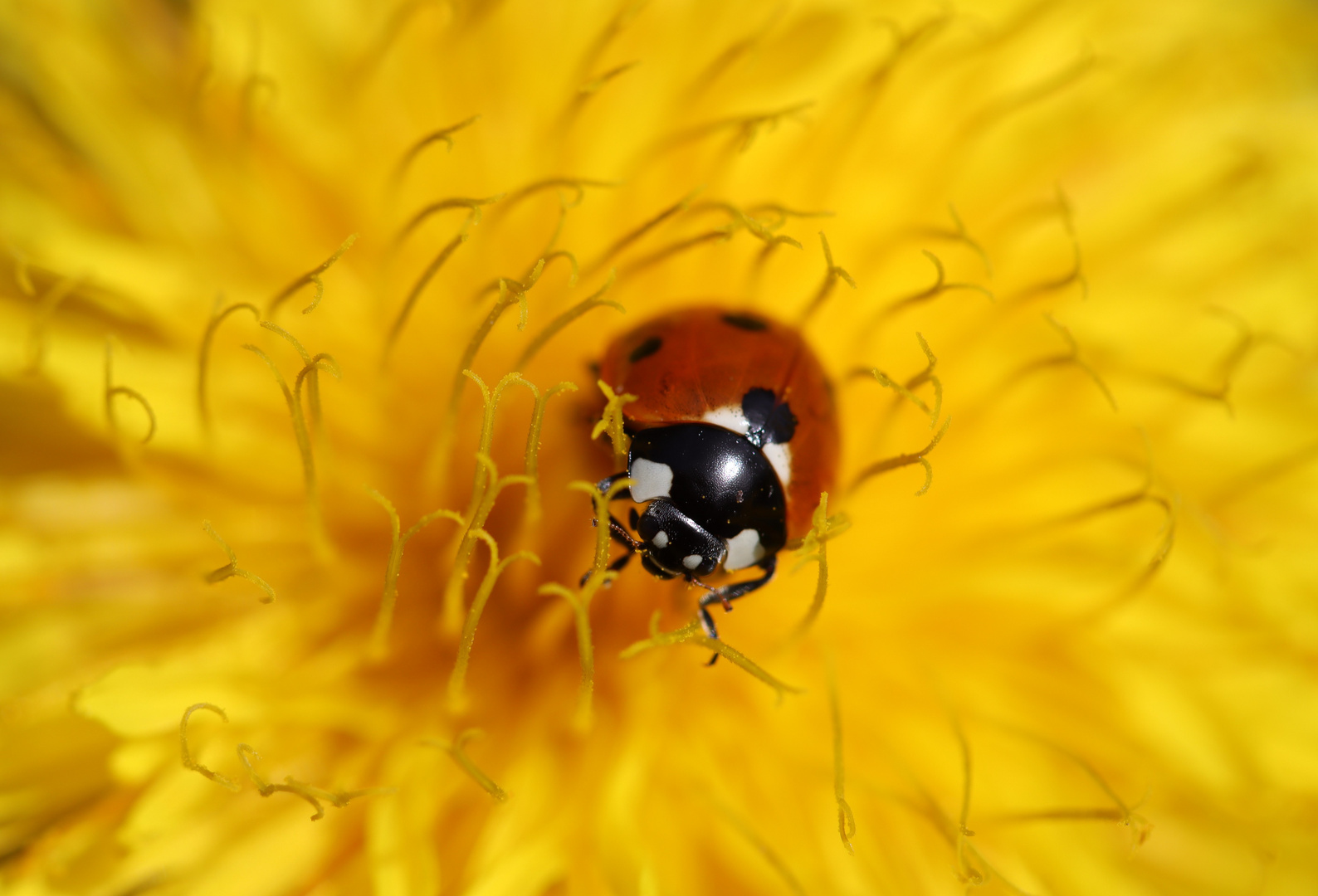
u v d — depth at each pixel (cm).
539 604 7
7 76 7
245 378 7
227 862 6
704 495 6
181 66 7
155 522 7
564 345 7
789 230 7
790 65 7
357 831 6
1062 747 6
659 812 6
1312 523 7
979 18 7
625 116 7
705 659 7
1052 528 7
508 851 6
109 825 6
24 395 7
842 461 7
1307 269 7
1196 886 7
